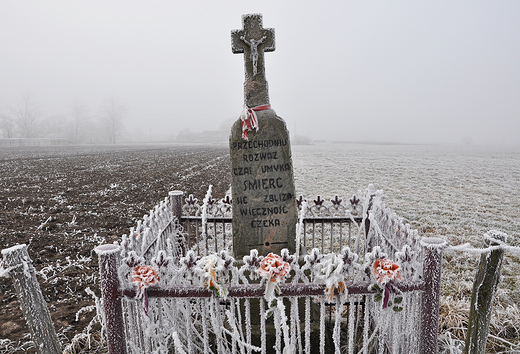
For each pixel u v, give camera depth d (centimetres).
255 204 353
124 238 246
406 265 227
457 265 541
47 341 243
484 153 4775
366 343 243
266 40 343
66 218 880
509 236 763
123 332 228
